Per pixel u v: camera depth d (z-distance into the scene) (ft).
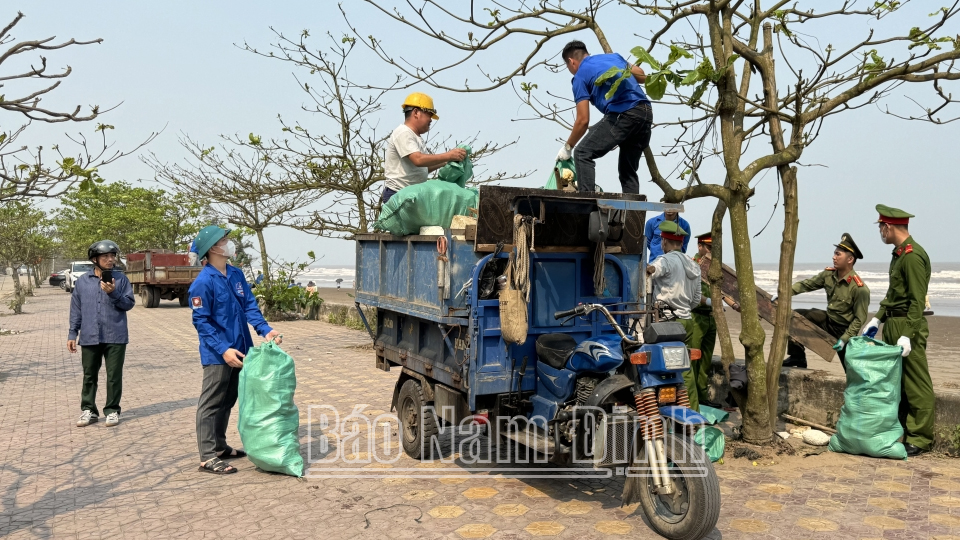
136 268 84.12
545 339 15.57
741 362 21.11
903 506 14.37
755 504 14.64
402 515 14.35
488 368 15.33
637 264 17.49
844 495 15.11
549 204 15.25
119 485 16.49
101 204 122.93
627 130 17.62
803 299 122.01
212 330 17.43
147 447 19.84
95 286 22.50
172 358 38.32
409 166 20.57
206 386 17.61
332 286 216.13
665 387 13.21
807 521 13.66
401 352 19.22
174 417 23.61
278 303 60.29
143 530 13.70
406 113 20.98
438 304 15.66
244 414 17.31
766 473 16.75
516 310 14.53
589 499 15.24
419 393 18.11
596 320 16.72
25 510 14.85
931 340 53.11
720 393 23.45
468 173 20.01
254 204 52.01
